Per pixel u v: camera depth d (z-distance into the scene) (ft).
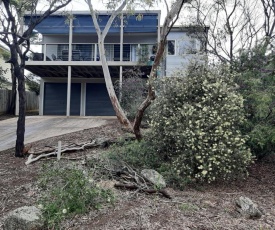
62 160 18.16
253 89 18.47
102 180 14.44
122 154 17.67
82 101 57.62
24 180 15.10
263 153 20.12
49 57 49.34
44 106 57.93
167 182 14.71
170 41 43.78
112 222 10.05
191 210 11.40
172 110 16.98
